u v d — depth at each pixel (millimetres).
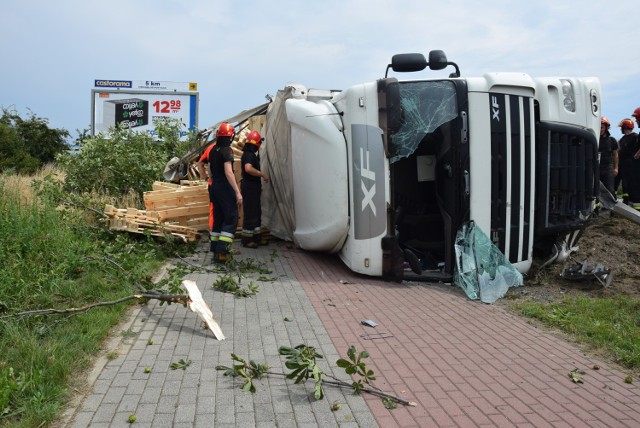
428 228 8383
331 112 7719
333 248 8086
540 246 8047
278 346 4793
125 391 3771
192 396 3744
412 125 7219
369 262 7434
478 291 6691
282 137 9219
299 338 5027
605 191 8805
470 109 7164
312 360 4039
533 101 7410
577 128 7656
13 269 5613
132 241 8750
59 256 6301
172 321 5320
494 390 4023
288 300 6336
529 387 4098
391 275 7383
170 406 3584
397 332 5301
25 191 8438
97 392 3736
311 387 3979
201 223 9508
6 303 5008
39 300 5355
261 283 7117
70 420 3340
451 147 7246
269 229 10312
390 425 3459
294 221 9180
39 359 3887
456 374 4309
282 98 9188
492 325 5605
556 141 7488
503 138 7234
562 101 7547
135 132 13266
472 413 3654
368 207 7363
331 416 3547
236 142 10820
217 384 3953
